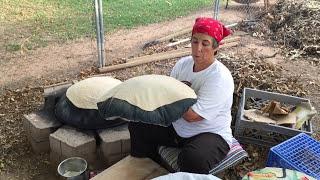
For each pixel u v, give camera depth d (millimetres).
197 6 7914
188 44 6188
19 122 4148
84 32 6547
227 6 7828
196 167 2920
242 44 6270
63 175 3172
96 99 3568
